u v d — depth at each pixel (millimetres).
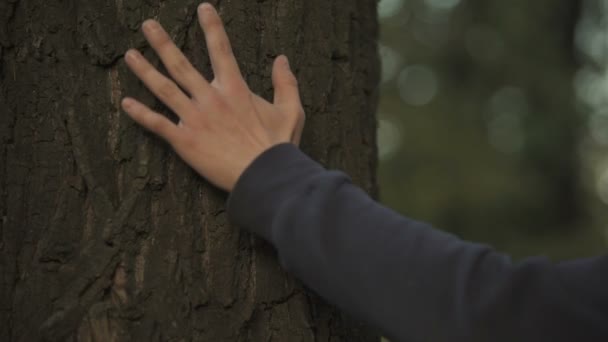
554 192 6496
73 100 1109
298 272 922
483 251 864
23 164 1108
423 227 902
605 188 7855
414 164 6223
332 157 1210
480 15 6676
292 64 1183
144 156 1095
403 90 6777
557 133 6383
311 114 1192
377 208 927
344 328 1193
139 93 1106
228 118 1018
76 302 1064
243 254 1124
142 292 1073
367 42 1374
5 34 1119
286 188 959
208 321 1097
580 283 805
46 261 1084
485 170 6070
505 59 6480
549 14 6609
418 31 6891
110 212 1086
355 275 879
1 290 1086
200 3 1134
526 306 812
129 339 1061
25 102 1117
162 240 1092
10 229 1098
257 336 1121
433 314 835
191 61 1120
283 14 1185
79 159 1097
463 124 6348
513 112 6562
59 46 1124
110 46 1112
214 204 1111
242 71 1142
